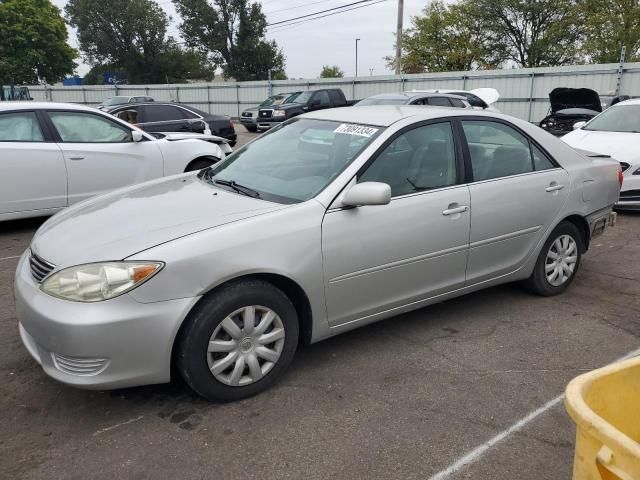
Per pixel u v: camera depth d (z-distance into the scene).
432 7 41.81
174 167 7.67
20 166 6.46
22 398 3.17
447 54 41.00
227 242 2.94
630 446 1.39
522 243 4.30
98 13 56.75
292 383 3.34
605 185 4.85
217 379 3.02
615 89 19.72
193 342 2.90
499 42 41.28
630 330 4.09
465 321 4.22
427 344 3.84
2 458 2.66
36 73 40.06
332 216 3.28
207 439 2.81
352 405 3.11
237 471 2.58
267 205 3.29
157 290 2.77
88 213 3.45
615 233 6.83
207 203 3.40
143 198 3.63
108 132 7.22
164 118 13.46
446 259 3.83
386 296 3.60
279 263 3.07
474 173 3.98
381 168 3.54
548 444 2.80
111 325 2.70
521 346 3.83
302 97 21.52
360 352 3.72
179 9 56.69
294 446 2.76
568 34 38.97
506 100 22.48
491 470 2.61
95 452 2.71
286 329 3.20
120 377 2.79
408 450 2.74
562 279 4.70
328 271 3.27
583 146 8.03
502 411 3.07
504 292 4.81
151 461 2.65
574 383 1.66
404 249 3.57
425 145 3.79
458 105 13.10
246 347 3.08
